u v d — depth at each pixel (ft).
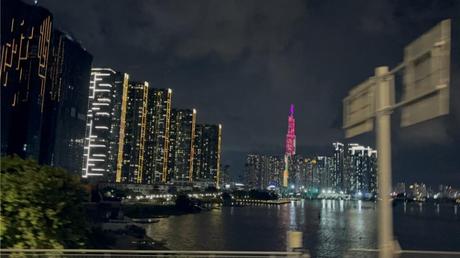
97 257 37.47
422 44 18.39
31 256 36.42
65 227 41.06
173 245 389.39
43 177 39.47
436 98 17.42
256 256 34.40
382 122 20.74
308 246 397.80
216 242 424.87
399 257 35.35
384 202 20.38
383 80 20.97
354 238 484.33
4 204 37.22
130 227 420.36
